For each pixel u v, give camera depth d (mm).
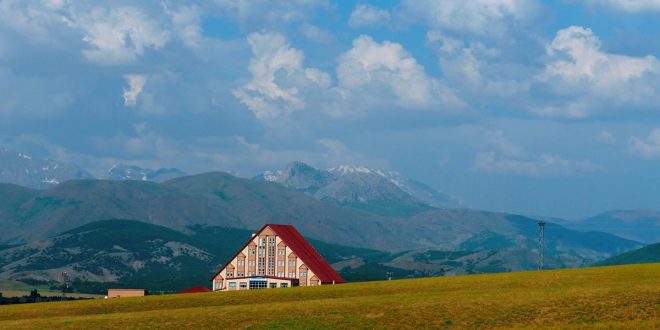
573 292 132500
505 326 117375
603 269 170375
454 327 118938
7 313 157125
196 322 129250
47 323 133875
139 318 134125
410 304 132750
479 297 135500
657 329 107625
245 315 131875
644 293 126625
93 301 169875
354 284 177750
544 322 117562
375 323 123000
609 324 111312
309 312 131500
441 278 178750
